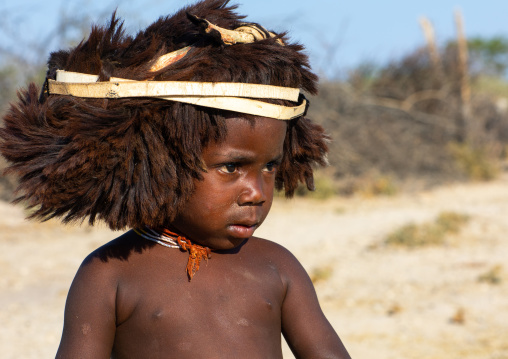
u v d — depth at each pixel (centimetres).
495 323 1605
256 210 484
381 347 1443
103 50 490
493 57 9531
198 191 470
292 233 2719
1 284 1933
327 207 3362
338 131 4047
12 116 481
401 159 4181
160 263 497
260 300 516
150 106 456
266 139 472
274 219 3011
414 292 1892
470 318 1647
